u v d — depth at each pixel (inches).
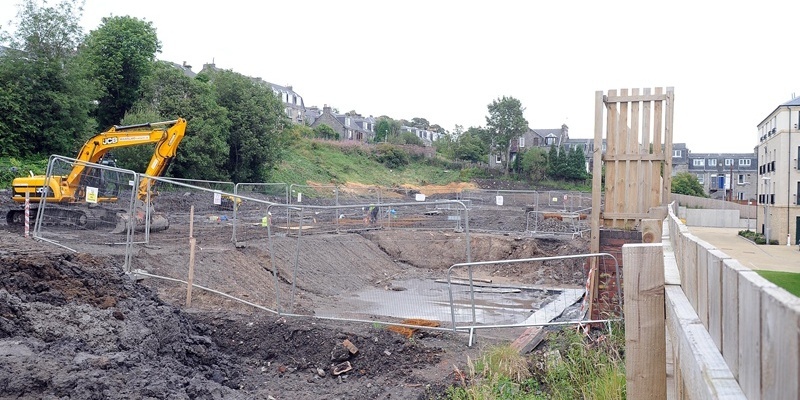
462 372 329.1
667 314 146.3
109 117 1670.8
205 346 351.6
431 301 598.5
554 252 848.3
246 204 1007.0
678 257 165.2
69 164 711.1
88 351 280.2
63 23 1337.4
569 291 644.1
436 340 395.9
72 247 543.5
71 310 306.2
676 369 128.0
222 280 552.7
